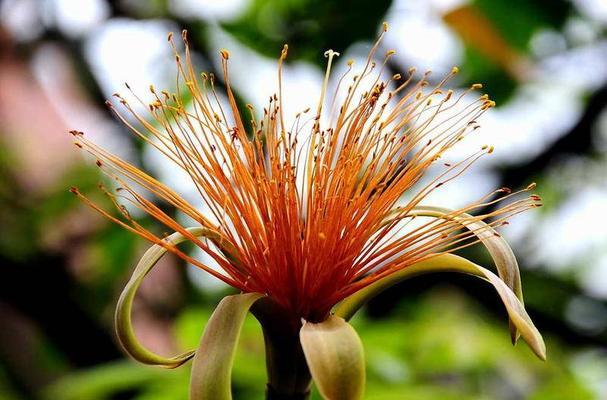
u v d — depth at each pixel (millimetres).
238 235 2439
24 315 4676
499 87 4918
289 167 2414
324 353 2025
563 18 4832
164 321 4680
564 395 4223
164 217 2404
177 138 2422
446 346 4195
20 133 4941
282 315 2393
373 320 4699
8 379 4512
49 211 4809
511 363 4324
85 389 3881
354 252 2412
